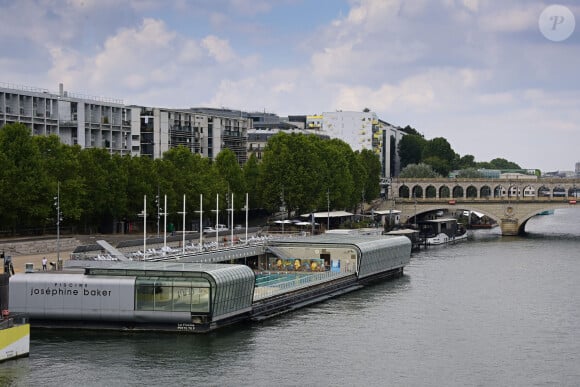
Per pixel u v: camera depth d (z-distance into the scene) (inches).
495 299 6884.8
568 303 6697.8
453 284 7775.6
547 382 4525.1
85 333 5290.4
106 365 4601.4
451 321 5974.4
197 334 5315.0
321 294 6894.7
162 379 4389.8
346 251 7785.4
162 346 5014.8
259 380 4426.7
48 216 7829.7
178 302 5280.5
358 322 5880.9
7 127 7751.0
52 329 5364.2
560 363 4881.9
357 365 4761.3
